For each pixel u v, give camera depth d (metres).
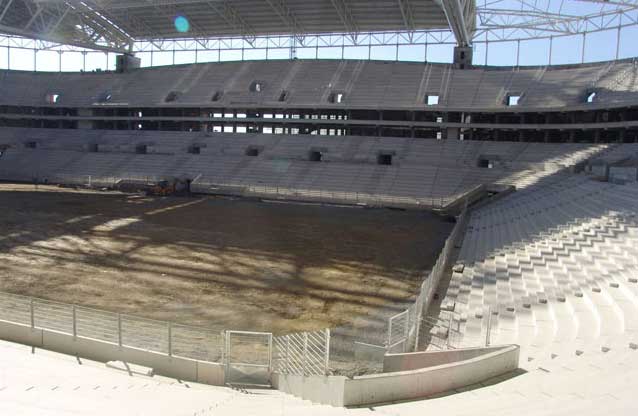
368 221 37.59
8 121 69.81
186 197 49.25
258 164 54.62
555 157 45.03
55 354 12.85
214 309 17.30
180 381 11.54
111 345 12.60
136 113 65.19
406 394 8.16
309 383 9.59
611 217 22.75
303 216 39.19
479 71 56.16
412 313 14.34
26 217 34.38
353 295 19.39
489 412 6.03
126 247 26.41
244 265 23.48
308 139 57.03
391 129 56.91
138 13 54.31
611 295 13.41
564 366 8.47
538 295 15.09
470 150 50.88
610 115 45.00
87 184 55.06
